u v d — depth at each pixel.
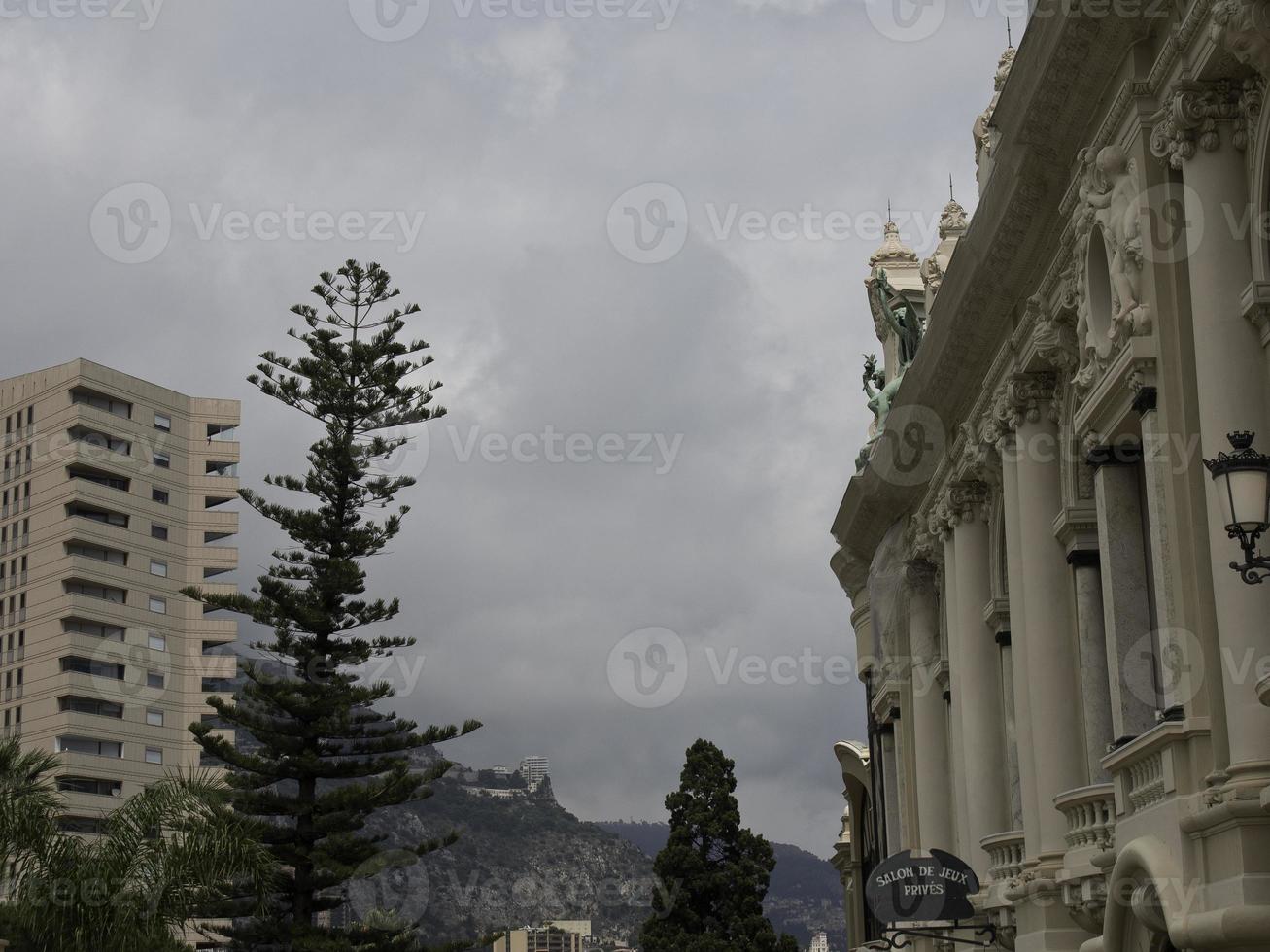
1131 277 18.06
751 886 56.47
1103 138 19.14
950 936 26.69
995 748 27.30
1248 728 15.49
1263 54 15.43
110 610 89.56
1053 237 22.55
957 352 27.31
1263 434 15.87
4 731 89.44
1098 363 19.00
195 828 29.95
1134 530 19.36
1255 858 15.27
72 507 89.62
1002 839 24.80
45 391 91.69
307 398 39.75
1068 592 23.02
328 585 38.59
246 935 36.91
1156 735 16.84
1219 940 15.34
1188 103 16.67
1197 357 16.47
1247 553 13.23
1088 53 19.11
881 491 34.50
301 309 40.12
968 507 28.27
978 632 27.86
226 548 93.69
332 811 37.97
